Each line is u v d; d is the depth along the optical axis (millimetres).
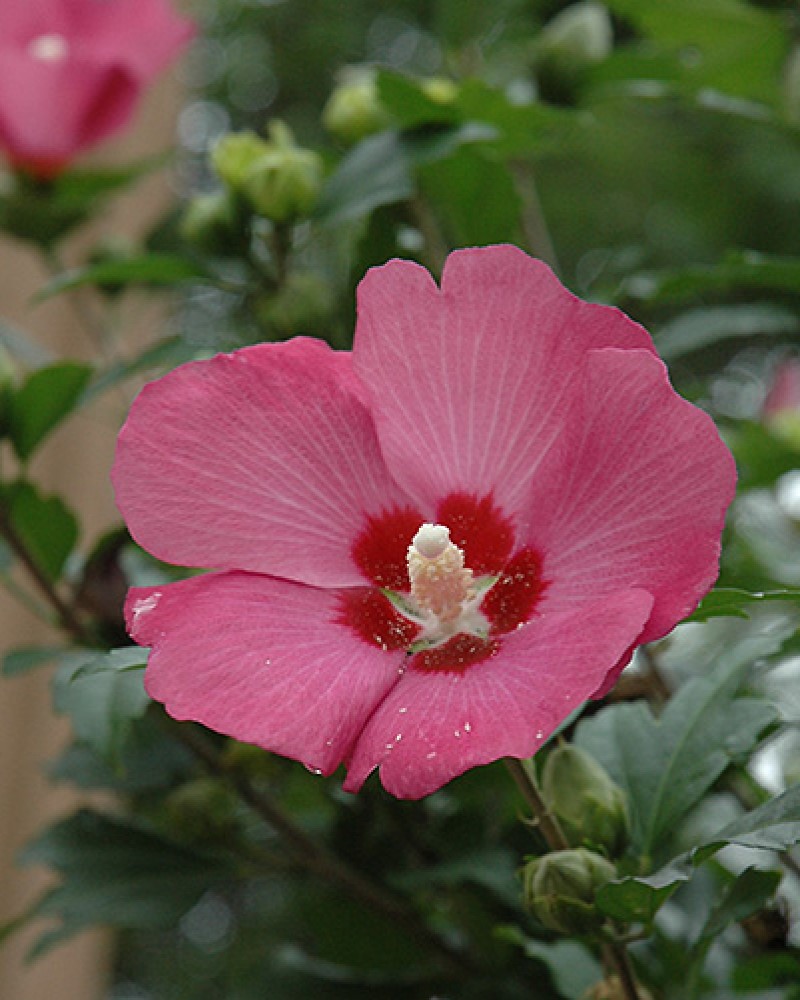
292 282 790
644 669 760
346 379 667
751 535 879
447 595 660
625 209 1432
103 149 1002
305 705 643
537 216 846
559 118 805
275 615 655
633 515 647
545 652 642
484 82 792
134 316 971
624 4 871
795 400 913
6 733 887
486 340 660
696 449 642
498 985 765
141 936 1236
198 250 808
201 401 659
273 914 932
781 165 1310
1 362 766
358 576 666
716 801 787
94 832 786
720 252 1391
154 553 655
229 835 792
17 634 889
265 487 662
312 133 1441
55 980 916
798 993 716
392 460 667
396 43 1409
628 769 702
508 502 667
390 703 649
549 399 662
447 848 763
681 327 817
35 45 867
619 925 676
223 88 1460
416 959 788
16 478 767
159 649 644
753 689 765
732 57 862
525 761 676
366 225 775
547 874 668
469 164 778
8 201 857
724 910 682
